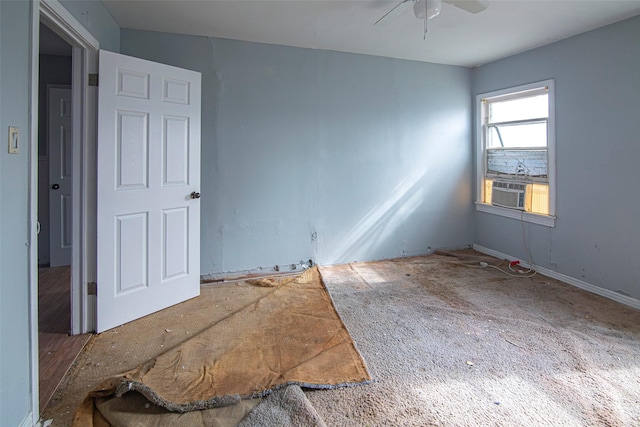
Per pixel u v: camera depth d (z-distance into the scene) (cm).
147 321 277
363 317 282
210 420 168
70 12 216
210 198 366
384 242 441
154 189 287
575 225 350
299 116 393
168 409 174
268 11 297
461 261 432
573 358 223
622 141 307
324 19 314
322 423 165
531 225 398
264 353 227
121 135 263
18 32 154
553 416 173
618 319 278
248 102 373
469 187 477
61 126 421
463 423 168
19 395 155
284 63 383
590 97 331
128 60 264
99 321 257
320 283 356
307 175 401
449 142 464
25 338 160
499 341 244
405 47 388
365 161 425
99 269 255
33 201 165
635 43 295
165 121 292
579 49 339
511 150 425
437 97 454
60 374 208
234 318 278
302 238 404
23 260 159
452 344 241
